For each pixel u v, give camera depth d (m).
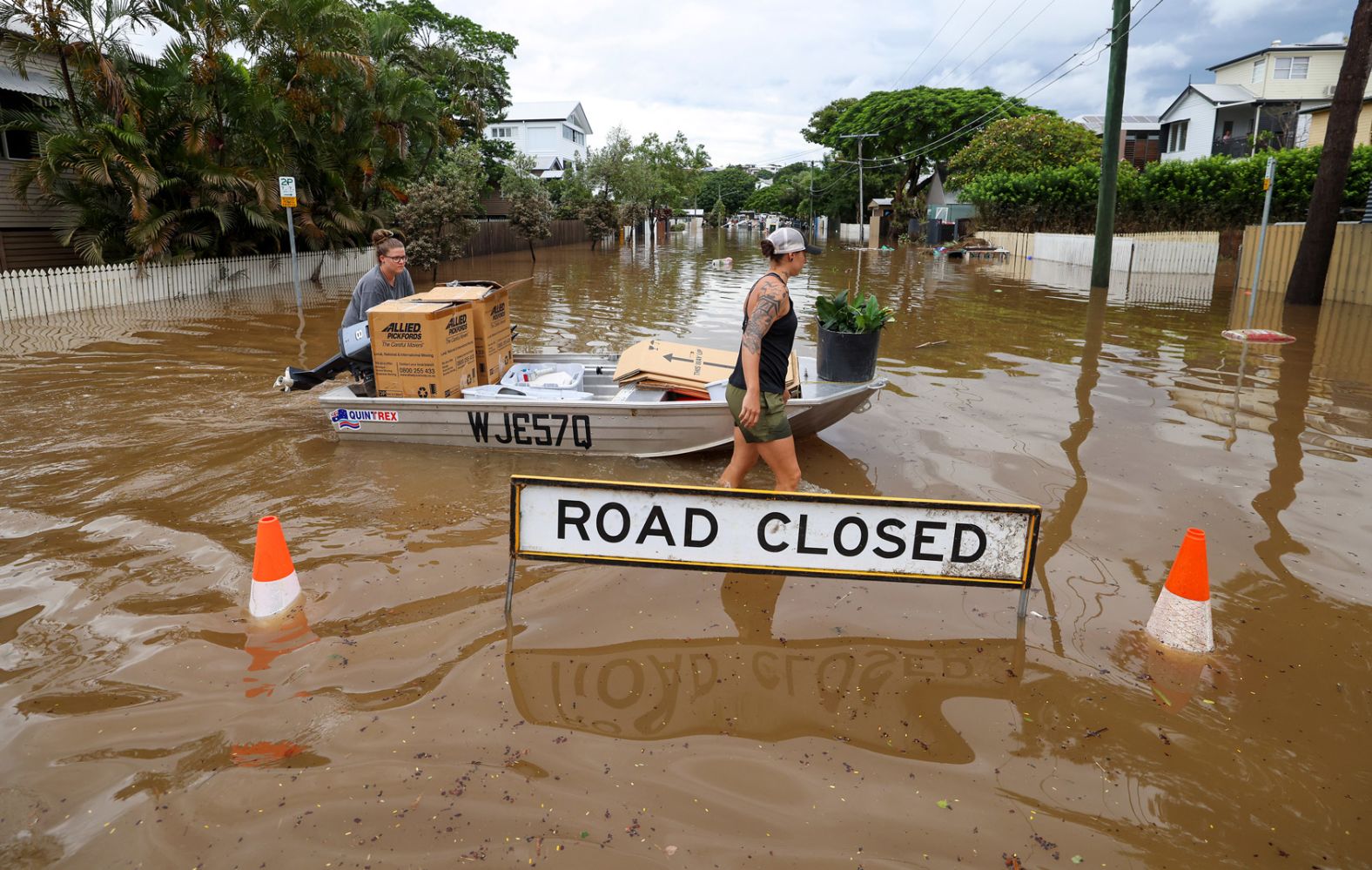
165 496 5.13
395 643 3.50
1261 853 2.45
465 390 6.25
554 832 2.47
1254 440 6.47
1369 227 15.10
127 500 5.05
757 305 4.16
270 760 2.76
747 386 4.15
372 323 6.02
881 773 2.76
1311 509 5.05
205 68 16.03
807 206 84.56
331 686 3.19
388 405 6.01
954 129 51.00
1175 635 3.54
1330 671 3.39
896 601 3.95
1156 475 5.65
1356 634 3.67
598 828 2.49
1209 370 9.17
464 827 2.48
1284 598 3.97
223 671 3.27
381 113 20.61
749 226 102.38
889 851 2.42
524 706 3.09
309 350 10.26
